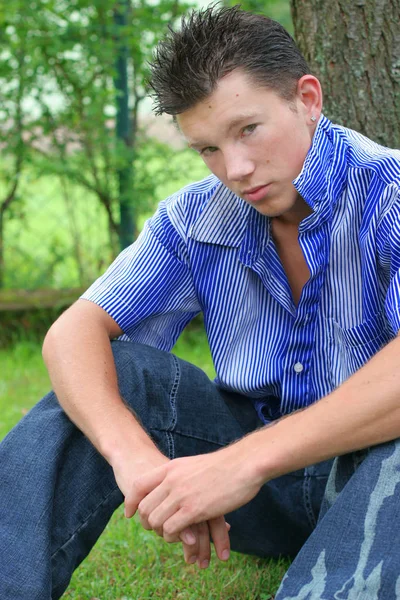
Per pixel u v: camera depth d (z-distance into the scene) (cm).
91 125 676
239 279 254
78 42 662
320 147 233
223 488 210
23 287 721
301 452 205
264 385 253
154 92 227
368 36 331
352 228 236
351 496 197
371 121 335
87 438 231
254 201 230
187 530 219
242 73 218
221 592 270
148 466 218
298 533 270
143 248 260
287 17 732
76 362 237
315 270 236
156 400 242
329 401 205
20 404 517
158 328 266
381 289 235
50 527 219
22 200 717
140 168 686
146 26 647
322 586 192
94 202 720
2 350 674
